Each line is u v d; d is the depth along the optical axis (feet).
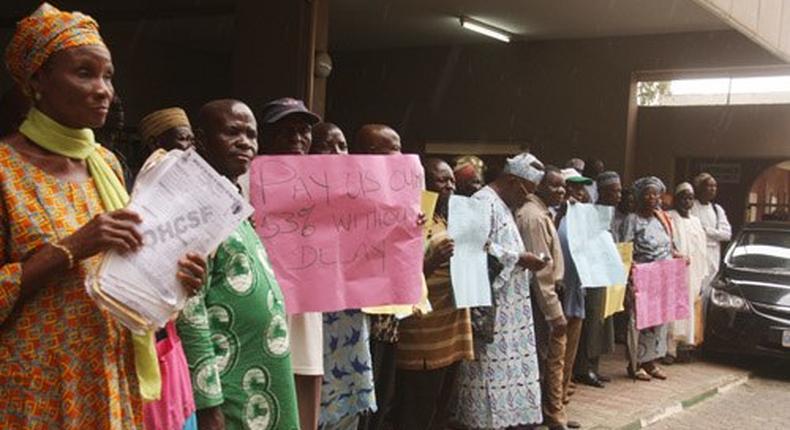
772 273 32.14
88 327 6.96
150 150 13.91
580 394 24.84
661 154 42.04
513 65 42.78
